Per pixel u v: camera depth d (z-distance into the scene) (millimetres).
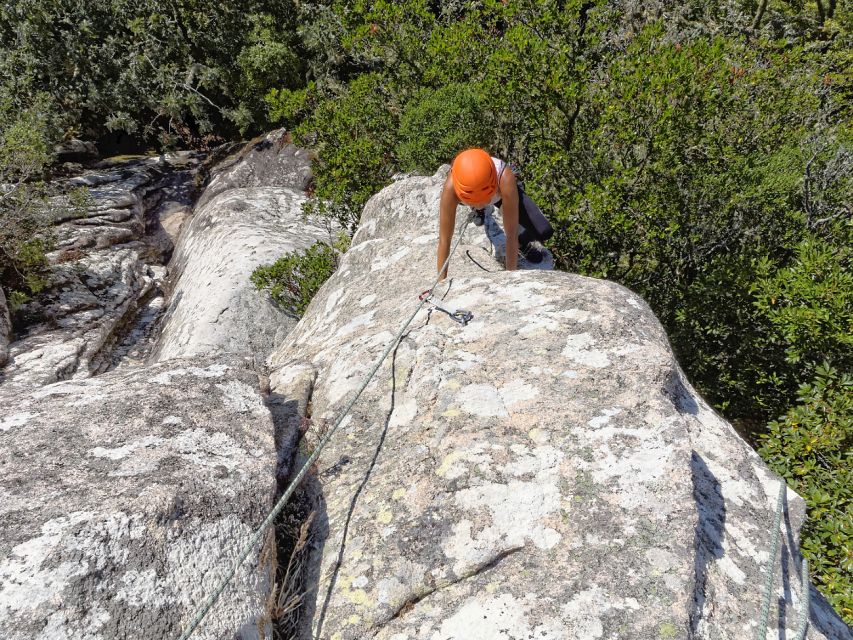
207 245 8641
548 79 5340
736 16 11016
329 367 2959
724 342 5676
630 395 2221
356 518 2111
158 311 8906
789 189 5551
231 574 1655
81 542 1581
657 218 5328
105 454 1951
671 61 4922
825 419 4309
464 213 4344
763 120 6039
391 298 3484
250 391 2477
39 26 11797
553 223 5426
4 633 1384
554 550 1872
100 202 10750
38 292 8164
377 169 7598
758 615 1875
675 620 1681
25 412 2162
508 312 2701
